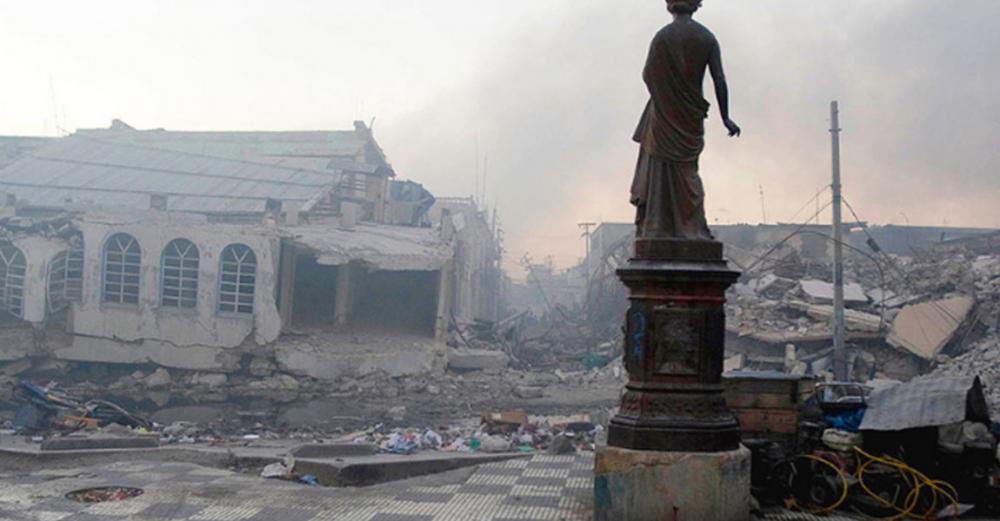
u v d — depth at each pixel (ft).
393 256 108.78
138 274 101.04
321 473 38.55
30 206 116.47
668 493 27.04
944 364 93.20
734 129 29.35
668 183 29.14
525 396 96.02
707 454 27.20
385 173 153.17
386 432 68.80
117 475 37.81
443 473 39.32
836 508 30.42
